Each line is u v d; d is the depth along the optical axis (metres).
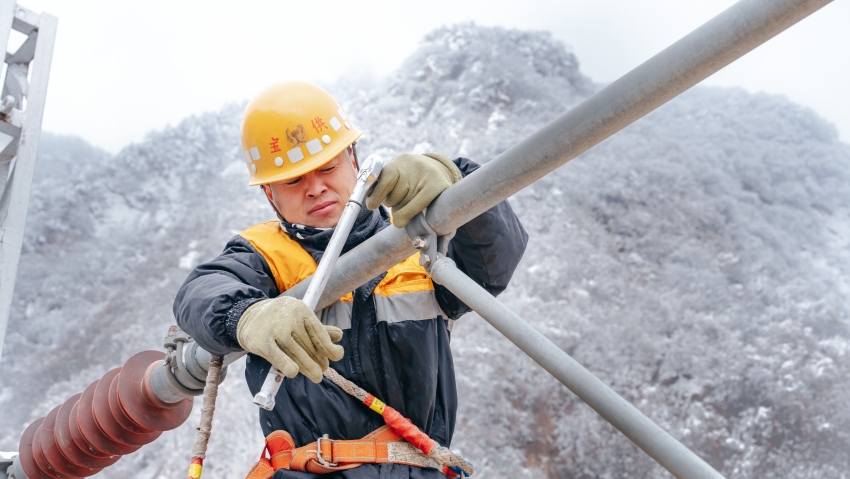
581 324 51.78
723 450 46.03
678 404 48.28
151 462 42.00
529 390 45.38
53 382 55.62
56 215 68.19
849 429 46.78
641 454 42.81
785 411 46.94
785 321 53.56
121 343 56.91
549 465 43.12
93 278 64.75
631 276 57.03
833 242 66.56
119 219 70.62
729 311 54.00
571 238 58.94
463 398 44.97
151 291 61.44
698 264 57.31
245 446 41.69
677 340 50.97
